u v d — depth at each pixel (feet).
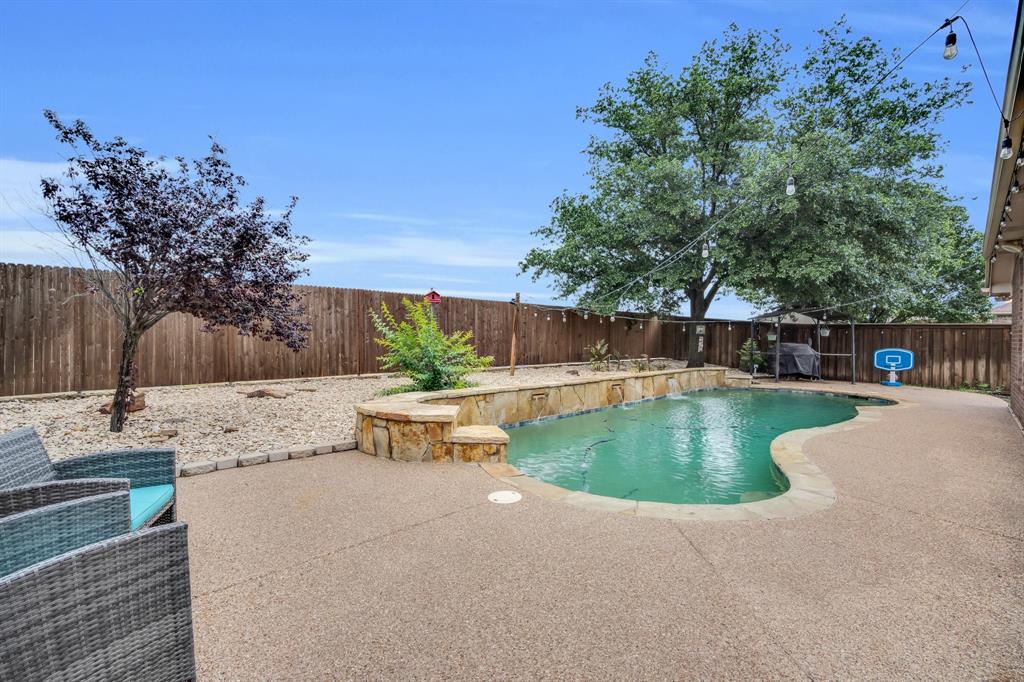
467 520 10.99
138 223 16.06
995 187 16.44
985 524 10.78
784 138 43.83
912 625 6.96
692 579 8.26
